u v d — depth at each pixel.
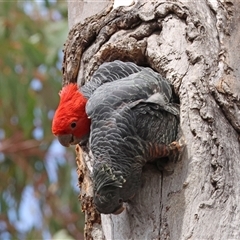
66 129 7.69
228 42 7.89
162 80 7.63
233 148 7.26
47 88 16.44
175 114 7.44
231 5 8.20
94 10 9.20
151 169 7.45
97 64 8.65
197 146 7.20
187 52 7.79
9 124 17.53
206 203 6.91
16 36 15.99
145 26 8.34
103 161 6.95
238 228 6.77
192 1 8.21
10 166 17.75
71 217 17.55
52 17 17.95
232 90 7.48
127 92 7.27
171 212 7.07
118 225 7.55
